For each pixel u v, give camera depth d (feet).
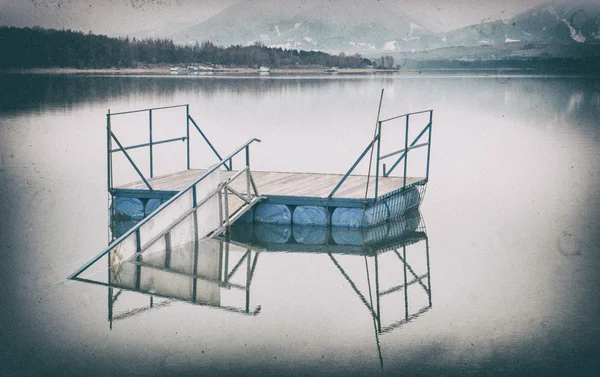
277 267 31.83
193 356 22.74
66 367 21.93
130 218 38.65
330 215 38.24
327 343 23.79
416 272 30.78
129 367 21.99
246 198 37.58
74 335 24.17
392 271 31.09
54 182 48.26
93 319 25.53
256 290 28.86
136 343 23.66
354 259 32.91
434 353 22.99
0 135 68.49
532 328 24.64
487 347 23.26
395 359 22.49
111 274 30.22
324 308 26.89
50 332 24.36
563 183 47.91
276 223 38.42
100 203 42.34
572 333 24.22
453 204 42.57
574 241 34.63
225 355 22.89
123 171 52.39
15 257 32.07
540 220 38.47
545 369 21.77
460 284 29.17
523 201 42.93
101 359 22.49
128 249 31.89
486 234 36.17
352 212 37.60
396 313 26.23
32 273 30.01
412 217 39.78
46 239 34.81
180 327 24.99
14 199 43.16
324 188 39.91
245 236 36.60
